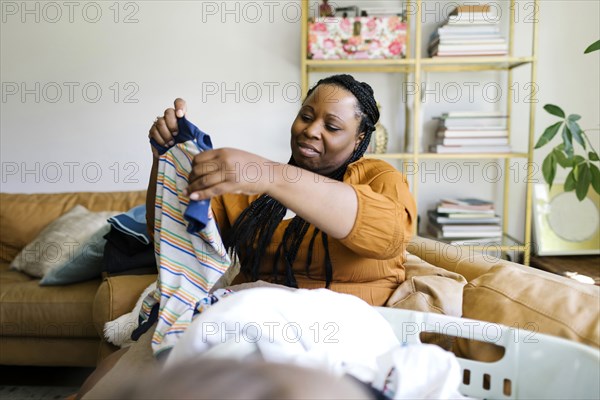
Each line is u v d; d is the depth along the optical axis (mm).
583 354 783
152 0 3000
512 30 2855
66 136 3109
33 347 2250
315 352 690
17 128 3119
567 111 2926
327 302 785
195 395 327
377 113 1216
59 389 2303
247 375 341
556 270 2523
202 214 813
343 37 2635
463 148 2674
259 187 813
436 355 681
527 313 983
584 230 2848
